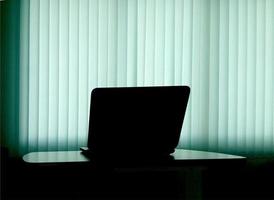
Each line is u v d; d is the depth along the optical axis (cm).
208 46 357
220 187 357
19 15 333
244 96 362
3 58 332
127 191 340
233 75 362
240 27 363
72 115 341
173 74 351
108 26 346
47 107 337
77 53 341
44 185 328
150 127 196
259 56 367
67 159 192
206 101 356
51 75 339
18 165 331
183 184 216
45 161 182
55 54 338
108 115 191
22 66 335
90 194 334
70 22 342
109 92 187
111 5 347
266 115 367
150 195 343
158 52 352
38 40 335
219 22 359
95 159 191
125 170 188
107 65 345
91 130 195
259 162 365
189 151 234
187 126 353
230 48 362
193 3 357
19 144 333
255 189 363
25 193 327
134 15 348
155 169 188
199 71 357
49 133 338
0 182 273
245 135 361
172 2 353
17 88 333
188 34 356
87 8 342
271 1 367
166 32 354
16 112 333
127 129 195
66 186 330
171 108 196
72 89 341
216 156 204
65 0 340
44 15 337
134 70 347
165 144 202
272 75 366
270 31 366
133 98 190
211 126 357
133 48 348
